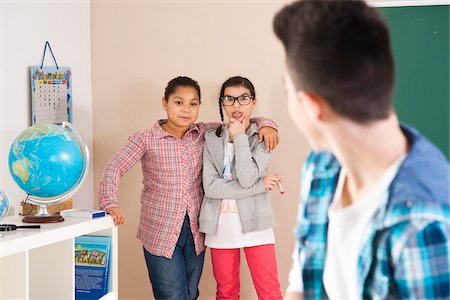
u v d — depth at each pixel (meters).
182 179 2.80
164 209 2.79
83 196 3.33
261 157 2.75
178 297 2.79
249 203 2.78
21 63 2.89
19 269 2.15
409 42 2.93
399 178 0.74
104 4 3.37
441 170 0.73
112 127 3.38
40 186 2.32
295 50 0.77
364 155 0.78
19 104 2.88
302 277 0.94
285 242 3.13
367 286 0.76
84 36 3.35
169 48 3.29
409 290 0.69
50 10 3.08
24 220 2.41
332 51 0.74
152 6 3.30
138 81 3.34
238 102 2.80
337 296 0.87
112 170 2.75
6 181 2.78
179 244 2.80
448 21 2.89
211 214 2.79
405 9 2.92
